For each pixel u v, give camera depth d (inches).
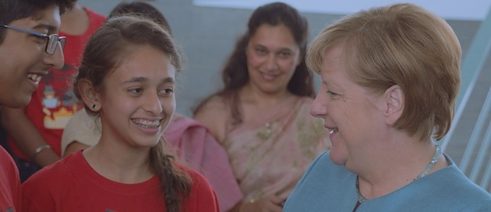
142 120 83.5
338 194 78.0
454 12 206.8
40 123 125.3
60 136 125.5
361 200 75.6
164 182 86.0
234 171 129.8
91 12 130.2
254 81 133.8
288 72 133.1
